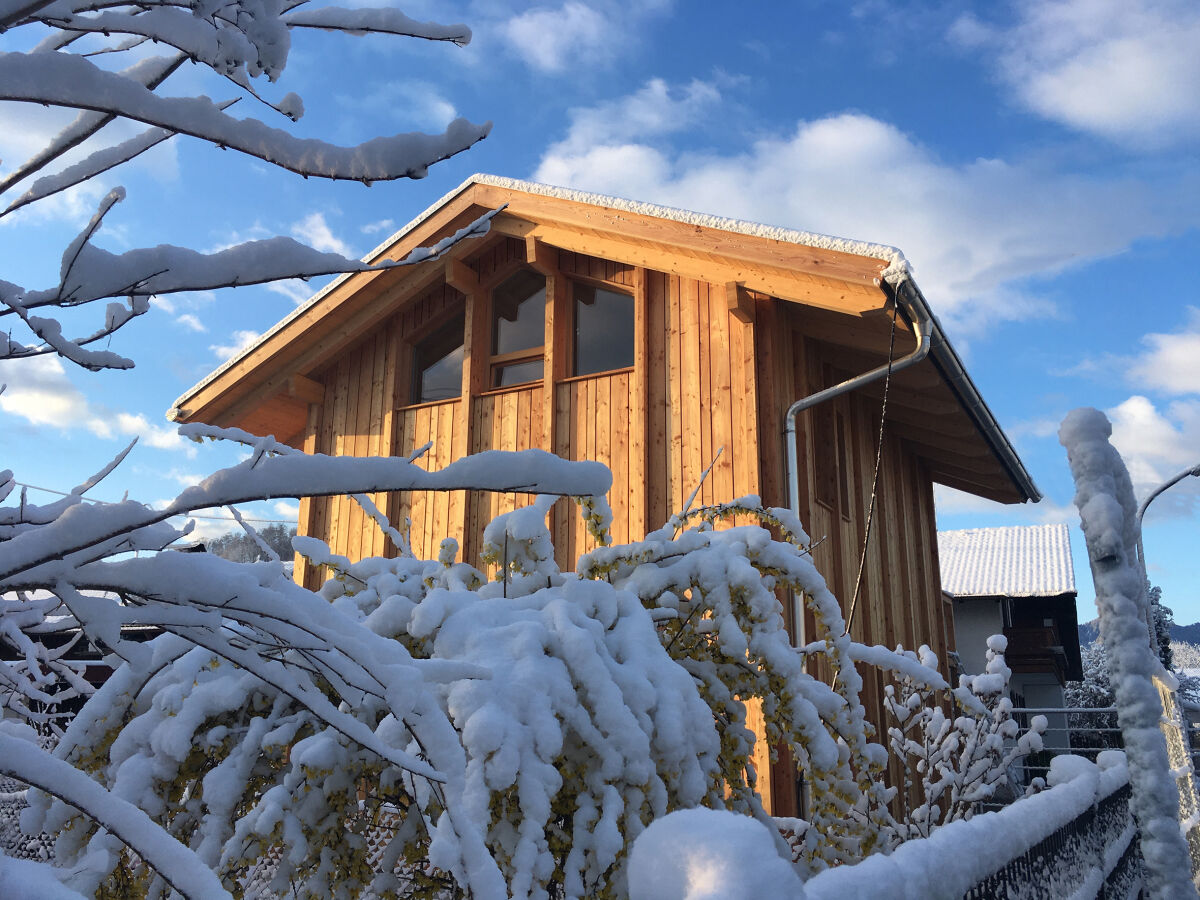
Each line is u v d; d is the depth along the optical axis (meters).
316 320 9.20
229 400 9.77
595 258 8.39
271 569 1.51
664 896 1.14
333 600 3.19
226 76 0.89
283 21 0.92
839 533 8.10
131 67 0.96
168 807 2.66
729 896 1.05
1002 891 2.63
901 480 11.08
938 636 11.91
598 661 2.52
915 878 1.92
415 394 9.44
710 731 2.66
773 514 3.60
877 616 9.20
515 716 2.31
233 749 2.68
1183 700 8.17
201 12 0.81
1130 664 2.81
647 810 2.49
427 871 2.92
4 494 1.37
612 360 8.20
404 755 1.34
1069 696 24.64
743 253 6.91
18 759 1.09
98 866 1.54
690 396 7.42
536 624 2.57
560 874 2.54
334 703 2.75
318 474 1.06
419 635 2.57
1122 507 2.96
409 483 1.09
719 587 3.03
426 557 8.39
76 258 0.93
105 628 1.10
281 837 2.61
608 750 2.40
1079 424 2.97
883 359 8.27
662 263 7.47
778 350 7.44
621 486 7.49
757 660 3.07
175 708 2.70
